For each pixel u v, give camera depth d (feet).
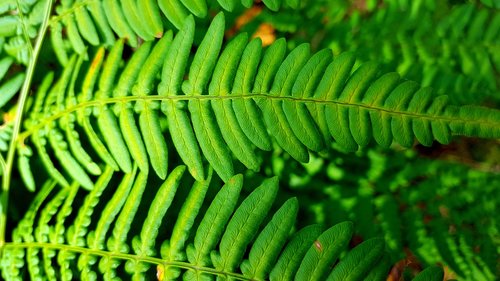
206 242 0.67
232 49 0.69
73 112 0.74
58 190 0.83
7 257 0.75
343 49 0.95
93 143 0.74
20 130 0.78
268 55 0.68
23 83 0.79
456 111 0.67
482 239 0.92
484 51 0.94
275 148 0.95
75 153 0.75
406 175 0.96
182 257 0.68
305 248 0.65
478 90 0.93
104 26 0.76
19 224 0.76
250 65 0.69
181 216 0.69
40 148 0.77
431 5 0.95
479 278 0.91
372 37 0.95
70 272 0.72
